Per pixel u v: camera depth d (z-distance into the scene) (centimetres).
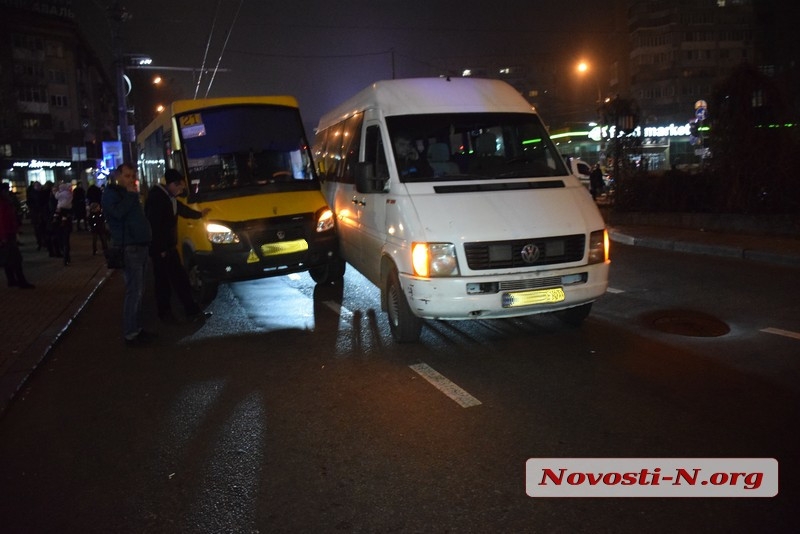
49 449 448
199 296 882
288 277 1108
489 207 598
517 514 338
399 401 502
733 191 1409
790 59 5319
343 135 913
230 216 816
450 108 706
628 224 1742
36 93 5872
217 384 563
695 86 6681
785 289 844
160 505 364
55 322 795
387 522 336
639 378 532
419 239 578
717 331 665
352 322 759
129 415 502
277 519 343
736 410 460
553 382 530
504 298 571
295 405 504
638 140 1967
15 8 5669
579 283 595
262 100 955
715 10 6625
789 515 330
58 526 348
